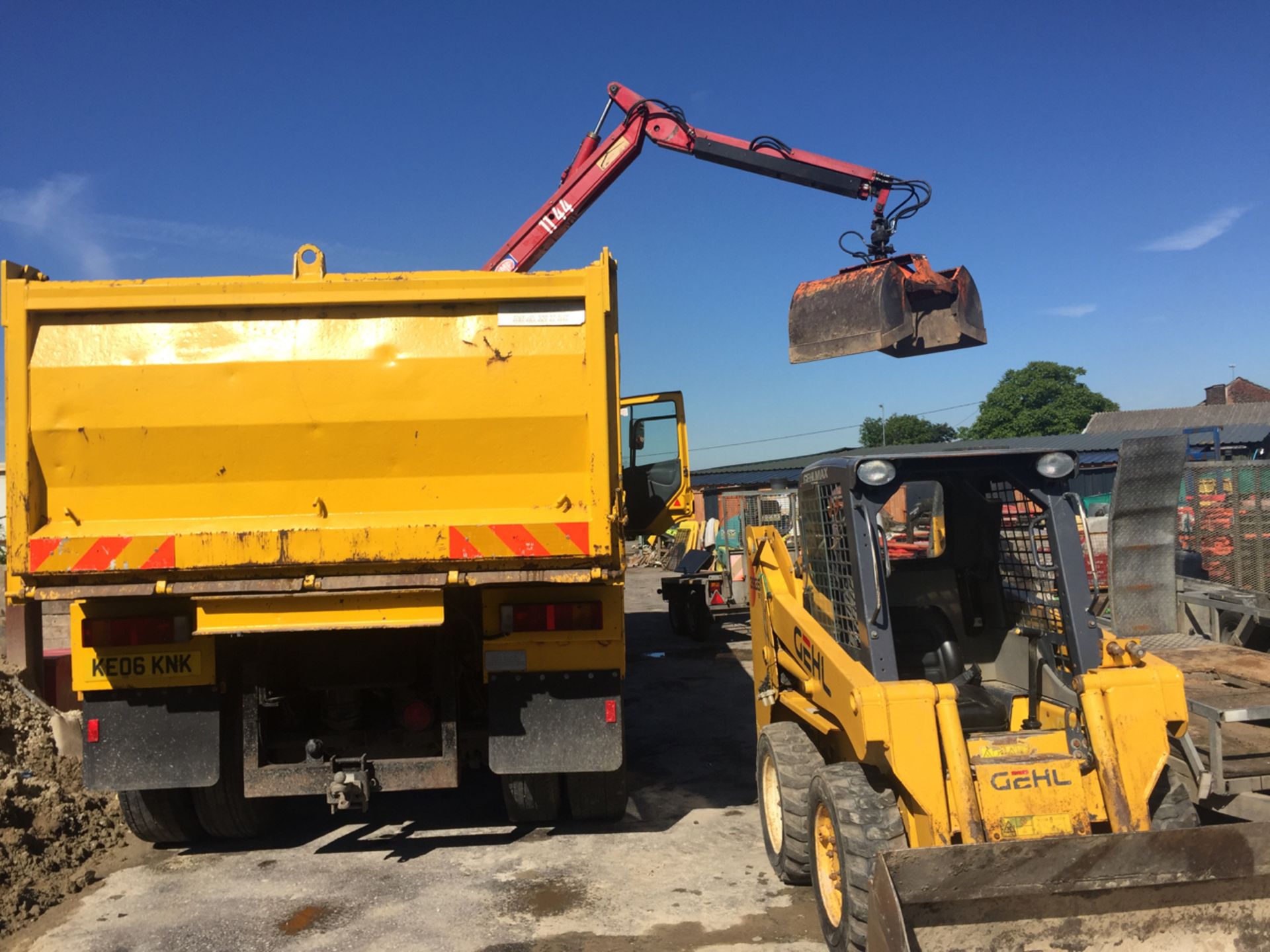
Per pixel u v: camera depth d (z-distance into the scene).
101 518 4.10
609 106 8.54
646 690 9.63
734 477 35.12
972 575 4.68
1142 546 6.64
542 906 4.28
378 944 3.92
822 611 4.38
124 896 4.47
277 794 4.60
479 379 4.17
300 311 4.16
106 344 4.07
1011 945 2.87
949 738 3.29
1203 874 2.88
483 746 5.02
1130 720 3.31
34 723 6.63
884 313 6.14
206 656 4.41
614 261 4.29
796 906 4.23
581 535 4.14
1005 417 59.19
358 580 4.12
